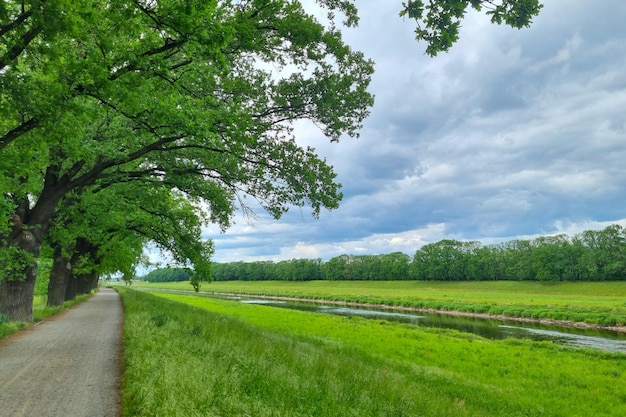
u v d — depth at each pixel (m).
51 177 16.28
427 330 32.06
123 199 18.62
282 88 14.59
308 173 14.73
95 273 52.38
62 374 8.06
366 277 154.75
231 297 95.94
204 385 6.21
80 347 11.30
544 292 93.94
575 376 16.70
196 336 12.06
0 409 5.88
